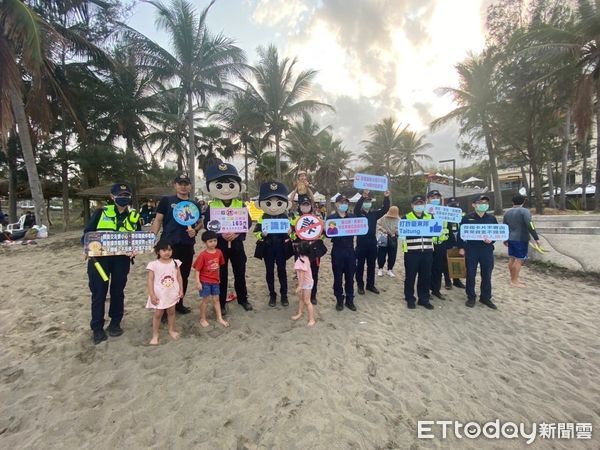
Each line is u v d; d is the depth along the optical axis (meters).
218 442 2.36
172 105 23.98
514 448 2.39
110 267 3.77
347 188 34.50
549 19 16.39
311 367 3.29
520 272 7.34
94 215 3.72
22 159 16.25
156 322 3.65
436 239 5.35
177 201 4.22
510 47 15.68
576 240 7.15
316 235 4.54
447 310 4.99
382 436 2.45
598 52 13.05
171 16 16.12
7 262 7.70
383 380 3.13
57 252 8.86
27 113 12.05
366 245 5.53
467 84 19.09
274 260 4.86
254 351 3.58
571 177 33.47
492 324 4.51
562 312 4.95
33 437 2.36
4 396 2.78
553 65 14.66
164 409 2.66
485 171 30.78
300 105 20.69
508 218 6.32
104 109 18.38
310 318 4.28
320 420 2.58
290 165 31.95
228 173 4.40
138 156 18.86
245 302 4.76
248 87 20.58
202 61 16.67
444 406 2.81
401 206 31.52
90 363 3.27
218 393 2.87
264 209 4.77
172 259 3.88
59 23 13.18
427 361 3.51
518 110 17.17
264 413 2.64
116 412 2.61
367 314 4.74
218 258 4.17
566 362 3.56
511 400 2.92
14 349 3.51
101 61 14.77
